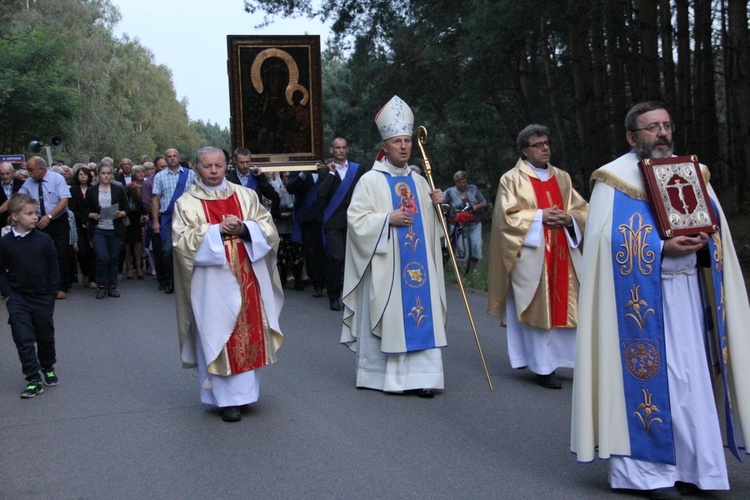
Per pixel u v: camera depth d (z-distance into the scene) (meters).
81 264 13.11
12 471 4.95
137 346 8.49
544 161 7.11
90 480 4.78
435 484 4.65
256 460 5.08
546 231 6.87
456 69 23.50
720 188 22.05
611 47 17.73
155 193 12.11
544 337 6.81
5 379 7.20
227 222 5.82
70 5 48.53
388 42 24.52
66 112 32.38
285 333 9.13
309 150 13.16
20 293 6.67
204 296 5.84
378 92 25.41
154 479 4.79
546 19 17.47
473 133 22.92
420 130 7.05
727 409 4.31
